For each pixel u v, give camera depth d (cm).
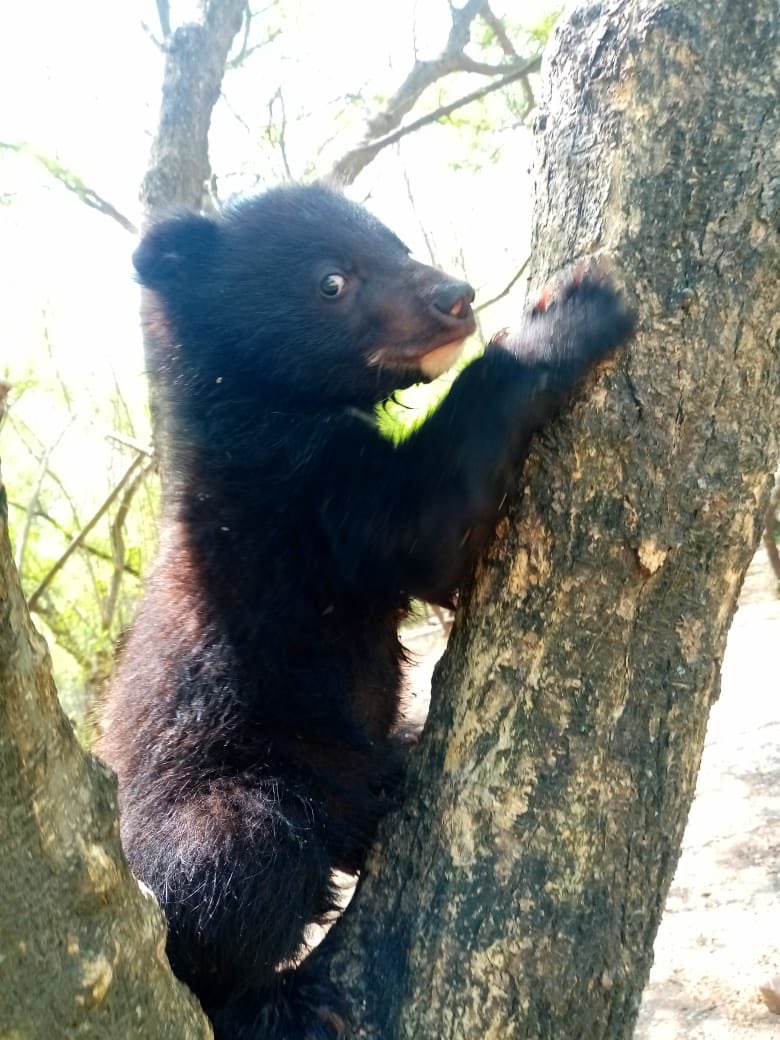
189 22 107
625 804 34
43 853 22
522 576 36
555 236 37
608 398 34
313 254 54
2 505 19
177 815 44
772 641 148
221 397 53
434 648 171
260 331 54
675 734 34
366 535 46
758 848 90
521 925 33
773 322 33
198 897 41
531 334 37
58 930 23
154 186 104
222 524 49
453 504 41
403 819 37
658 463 34
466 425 39
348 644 49
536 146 38
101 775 24
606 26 35
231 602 48
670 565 34
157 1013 26
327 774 46
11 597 20
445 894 34
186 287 55
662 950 78
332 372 54
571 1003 33
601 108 35
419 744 38
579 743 34
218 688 47
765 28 33
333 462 48
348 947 36
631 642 34
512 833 34
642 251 34
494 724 35
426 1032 33
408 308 53
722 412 33
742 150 33
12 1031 22
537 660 35
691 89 33
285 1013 36
